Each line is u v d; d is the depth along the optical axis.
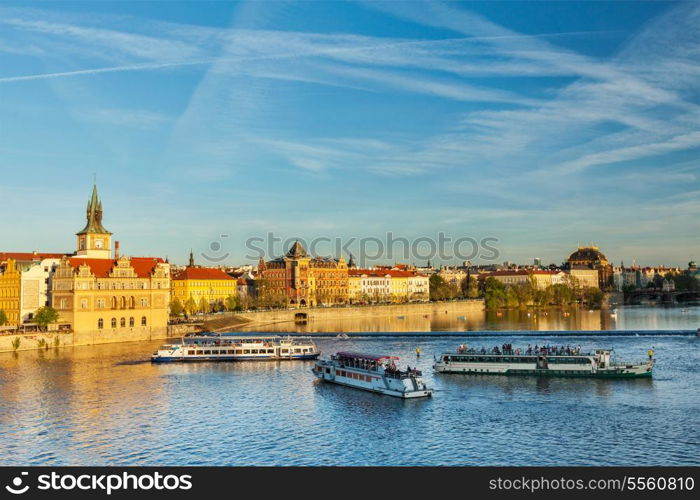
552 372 162.38
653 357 189.12
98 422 120.44
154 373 173.75
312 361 197.75
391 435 111.06
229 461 99.31
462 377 163.00
